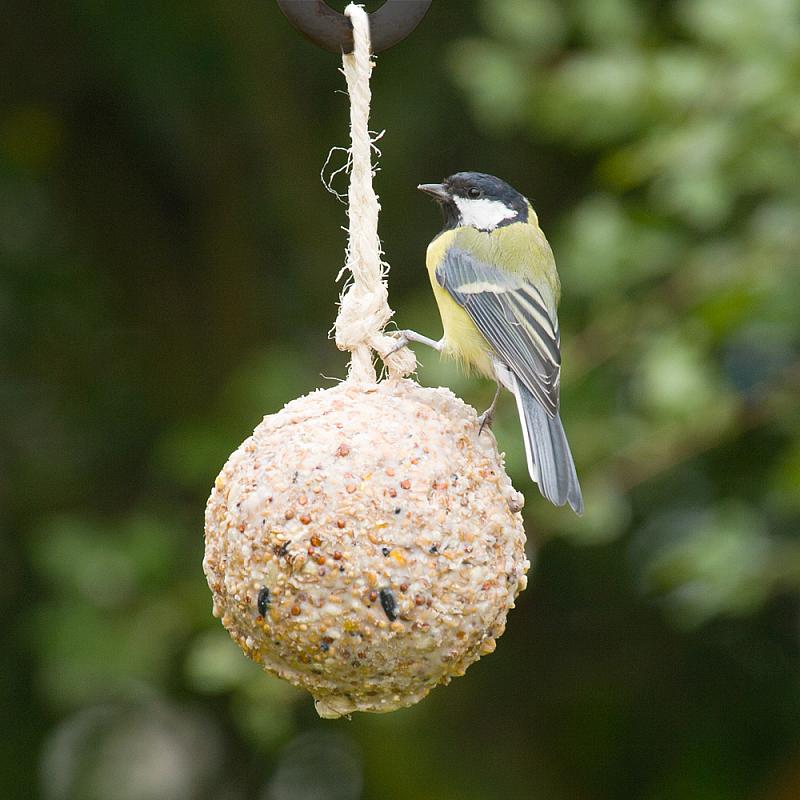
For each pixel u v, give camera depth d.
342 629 5.14
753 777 12.15
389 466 5.25
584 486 9.75
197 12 11.84
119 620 10.68
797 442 9.98
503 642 12.83
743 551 9.87
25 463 12.45
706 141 9.17
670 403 9.48
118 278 12.93
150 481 12.50
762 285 9.46
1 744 12.13
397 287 12.41
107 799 12.34
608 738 12.53
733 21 9.27
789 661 12.46
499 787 12.15
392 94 12.32
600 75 9.59
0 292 12.47
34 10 12.21
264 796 12.76
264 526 5.21
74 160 12.80
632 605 12.67
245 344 12.68
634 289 10.82
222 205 12.88
